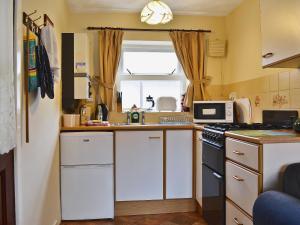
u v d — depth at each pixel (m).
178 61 3.46
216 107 2.88
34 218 1.75
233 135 1.81
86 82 2.74
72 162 2.56
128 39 3.32
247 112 2.68
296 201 1.13
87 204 2.58
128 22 3.31
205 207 2.41
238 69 3.11
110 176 2.61
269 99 2.49
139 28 3.32
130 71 3.51
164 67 3.56
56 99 2.43
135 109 3.34
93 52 3.26
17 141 1.42
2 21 1.15
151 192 2.72
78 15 3.25
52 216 2.26
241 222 1.70
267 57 2.05
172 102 3.38
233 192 1.83
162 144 2.74
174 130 2.76
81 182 2.58
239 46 3.08
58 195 2.51
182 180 2.78
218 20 3.45
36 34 1.72
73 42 2.74
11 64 1.24
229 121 2.81
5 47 1.17
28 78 1.54
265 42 2.08
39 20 1.84
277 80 2.37
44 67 1.65
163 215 2.71
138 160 2.71
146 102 3.51
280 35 1.88
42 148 1.94
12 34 1.28
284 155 1.51
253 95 2.78
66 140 2.56
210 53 3.38
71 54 2.74
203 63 3.34
